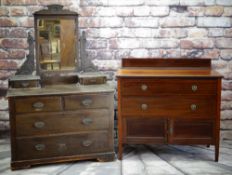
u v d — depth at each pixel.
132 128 2.67
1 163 2.61
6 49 3.09
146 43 3.09
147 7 3.04
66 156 2.59
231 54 3.10
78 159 2.62
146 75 2.59
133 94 2.62
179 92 2.60
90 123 2.60
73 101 2.55
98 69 3.12
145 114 2.64
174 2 3.03
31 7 3.03
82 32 2.87
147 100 2.62
